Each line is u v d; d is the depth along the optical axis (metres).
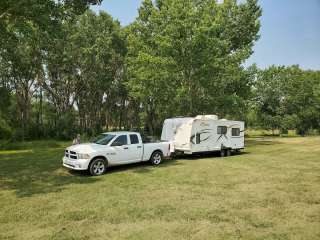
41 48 33.50
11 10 12.32
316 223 6.48
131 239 5.60
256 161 16.25
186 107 26.17
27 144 30.45
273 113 56.94
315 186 9.92
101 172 11.93
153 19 25.50
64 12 14.13
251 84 29.91
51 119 43.88
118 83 43.50
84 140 35.75
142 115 42.00
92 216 6.86
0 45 14.88
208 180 10.85
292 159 17.12
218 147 18.47
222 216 6.89
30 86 40.12
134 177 11.40
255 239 5.62
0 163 14.77
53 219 6.66
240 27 30.66
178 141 17.52
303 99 55.50
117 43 39.00
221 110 28.70
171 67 23.66
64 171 12.57
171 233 5.88
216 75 25.67
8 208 7.44
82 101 44.75
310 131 60.69
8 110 37.88
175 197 8.48
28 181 10.63
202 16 24.44
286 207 7.59
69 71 39.31
